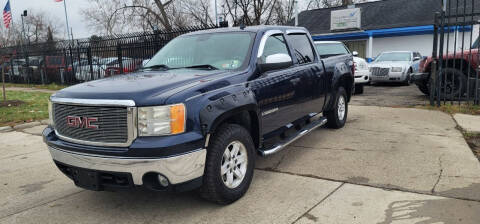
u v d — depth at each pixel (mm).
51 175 4887
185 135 3127
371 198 3658
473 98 8664
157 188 3193
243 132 3746
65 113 3439
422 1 23609
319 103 5801
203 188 3443
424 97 10469
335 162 4812
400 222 3156
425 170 4348
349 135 6207
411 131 6281
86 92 3361
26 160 5637
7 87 19219
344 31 22531
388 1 25359
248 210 3533
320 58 6035
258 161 5020
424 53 20812
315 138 6094
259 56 4266
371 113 8156
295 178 4309
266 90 4176
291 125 5016
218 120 3375
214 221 3350
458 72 8531
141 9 28812
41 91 16016
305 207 3537
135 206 3770
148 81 3596
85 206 3842
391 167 4508
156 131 3072
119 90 3270
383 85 15055
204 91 3383
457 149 5125
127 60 14250
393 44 21656
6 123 8430
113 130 3154
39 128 8086
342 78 6613
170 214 3545
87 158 3236
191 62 4480
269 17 22453
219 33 4812
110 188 3299
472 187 3805
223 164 3570
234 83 3750
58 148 3463
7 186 4535
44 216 3654
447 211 3311
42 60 19047
